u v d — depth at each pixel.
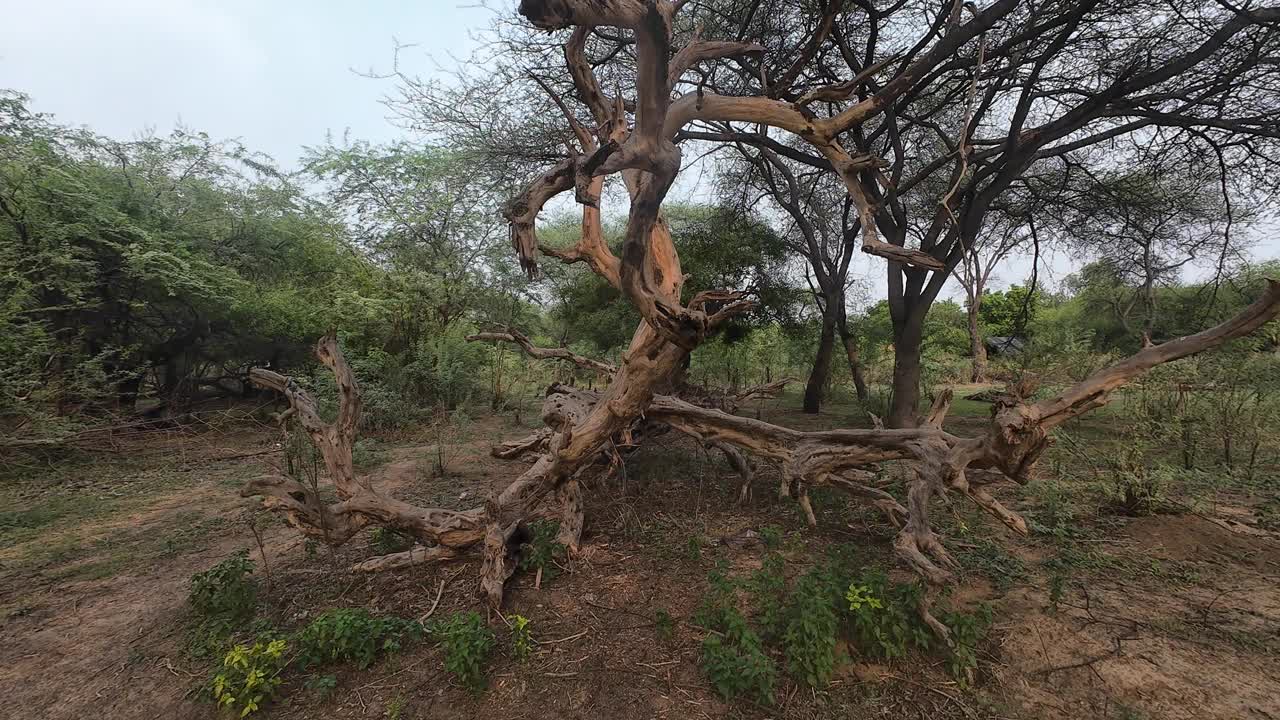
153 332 10.66
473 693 2.82
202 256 10.09
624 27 1.94
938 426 4.09
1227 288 10.61
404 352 12.22
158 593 4.11
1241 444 5.81
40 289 8.40
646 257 3.13
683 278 4.30
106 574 4.43
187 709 2.84
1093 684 2.80
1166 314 11.73
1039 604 3.53
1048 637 3.17
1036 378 3.48
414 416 10.91
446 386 11.36
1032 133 8.22
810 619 2.87
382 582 4.06
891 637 3.03
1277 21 6.04
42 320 7.78
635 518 5.09
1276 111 7.18
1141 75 6.88
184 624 3.61
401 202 13.57
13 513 5.86
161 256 8.84
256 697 2.71
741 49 3.14
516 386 15.41
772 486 6.26
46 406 7.57
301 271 12.38
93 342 9.41
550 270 15.53
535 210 2.16
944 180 10.55
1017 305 27.53
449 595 3.83
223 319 10.73
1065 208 10.22
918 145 10.31
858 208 3.26
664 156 2.46
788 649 2.86
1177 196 9.54
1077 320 19.03
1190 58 6.49
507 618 3.50
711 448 8.12
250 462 8.21
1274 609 3.42
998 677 2.88
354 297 10.93
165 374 11.12
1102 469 5.56
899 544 3.42
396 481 7.20
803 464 4.48
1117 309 12.55
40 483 7.02
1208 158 8.82
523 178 9.59
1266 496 5.40
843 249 12.89
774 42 8.09
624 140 2.49
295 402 4.47
